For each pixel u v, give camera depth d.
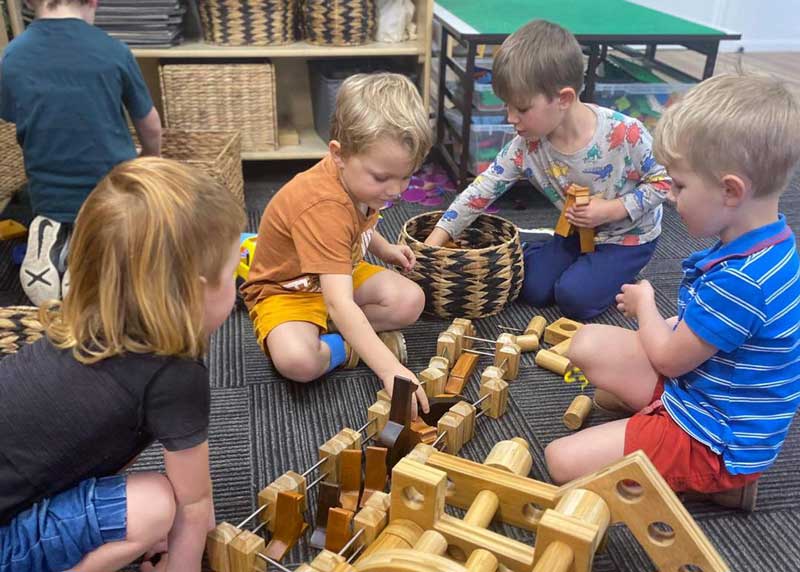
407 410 1.06
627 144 1.54
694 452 1.04
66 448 0.79
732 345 0.97
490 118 2.18
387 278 1.44
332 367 1.39
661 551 0.87
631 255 1.64
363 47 2.23
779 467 1.20
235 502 1.10
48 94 1.55
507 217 2.19
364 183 1.21
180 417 0.79
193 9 2.31
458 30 2.06
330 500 0.98
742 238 0.98
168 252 0.73
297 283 1.36
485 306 1.59
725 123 0.91
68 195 1.61
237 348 1.51
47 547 0.79
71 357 0.78
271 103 2.25
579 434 1.11
